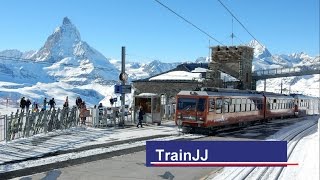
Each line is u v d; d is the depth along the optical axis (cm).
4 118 2353
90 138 2609
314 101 7612
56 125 2928
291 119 5656
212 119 3167
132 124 3656
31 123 2612
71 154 1983
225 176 1536
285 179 1462
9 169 1588
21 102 3647
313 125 4428
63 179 1448
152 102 3681
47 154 1969
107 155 1983
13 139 2419
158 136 2817
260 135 3127
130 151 2119
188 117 3139
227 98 3425
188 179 1507
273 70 9831
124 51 3553
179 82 5962
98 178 1482
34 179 1433
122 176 1527
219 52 8538
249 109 3941
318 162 1527
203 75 6869
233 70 8375
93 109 3341
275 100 4878
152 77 6706
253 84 9344
